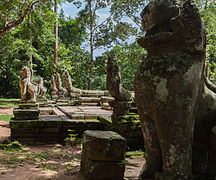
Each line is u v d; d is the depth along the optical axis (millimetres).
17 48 19688
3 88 27047
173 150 2080
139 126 5852
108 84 5996
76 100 13156
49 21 17906
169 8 2186
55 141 6980
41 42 19641
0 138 7438
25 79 7422
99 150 3449
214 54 16500
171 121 2080
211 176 2186
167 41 2195
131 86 22062
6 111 15922
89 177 3496
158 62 2188
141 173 2428
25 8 15398
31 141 6844
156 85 2137
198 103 2252
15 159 4895
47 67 25078
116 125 5816
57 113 9320
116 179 3510
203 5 17547
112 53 6066
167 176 2074
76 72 25969
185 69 2084
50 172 4004
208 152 2289
